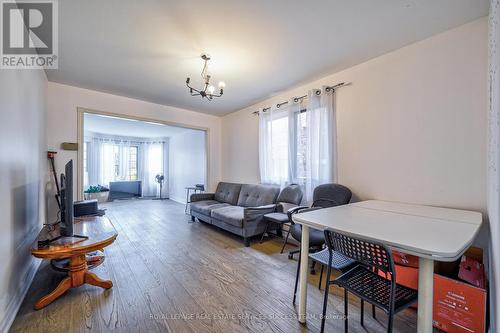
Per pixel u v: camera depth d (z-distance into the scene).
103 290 1.97
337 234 1.26
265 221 3.31
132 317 1.62
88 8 1.72
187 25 1.94
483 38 1.84
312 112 3.00
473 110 1.89
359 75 2.67
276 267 2.45
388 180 2.42
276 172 3.69
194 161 6.75
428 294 1.02
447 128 2.03
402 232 1.25
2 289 1.46
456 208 1.97
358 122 2.68
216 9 1.74
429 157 2.13
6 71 1.56
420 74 2.19
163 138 8.57
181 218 4.89
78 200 3.30
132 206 6.46
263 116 3.89
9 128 1.61
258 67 2.74
